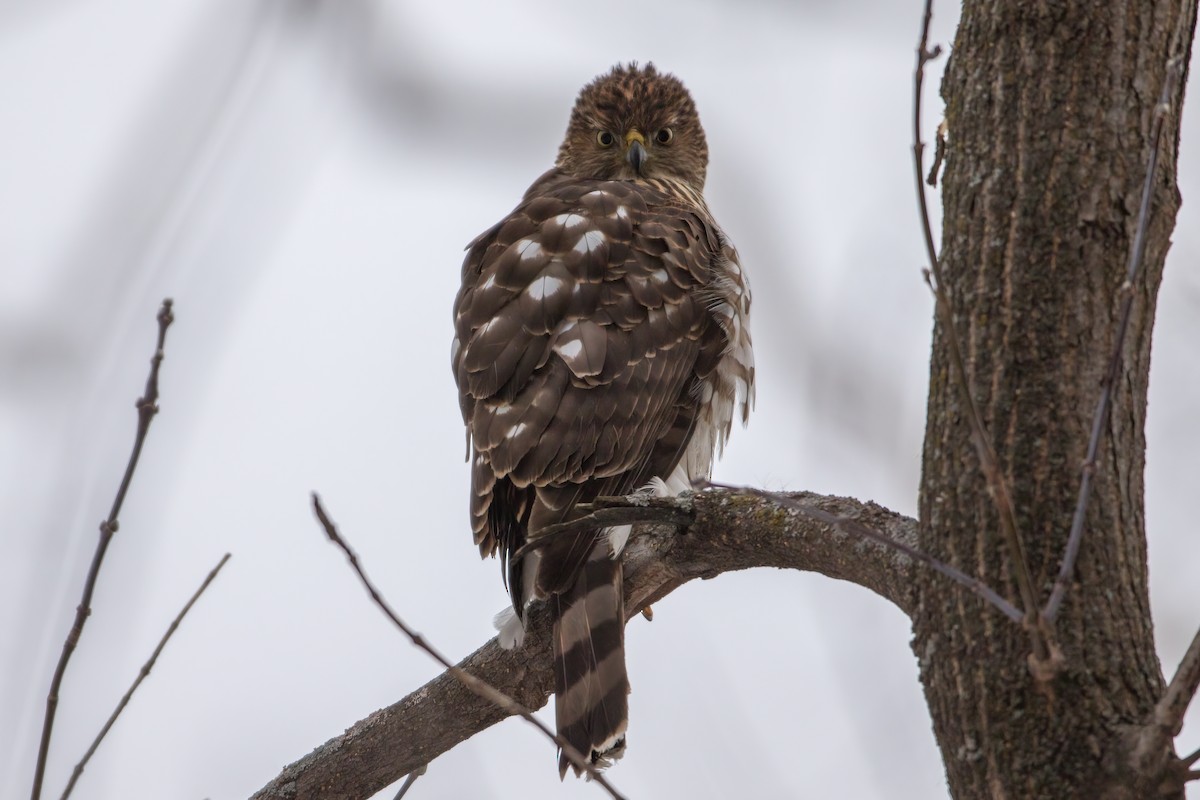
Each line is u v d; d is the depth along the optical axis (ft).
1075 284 17.80
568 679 27.58
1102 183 17.85
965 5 19.16
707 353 33.55
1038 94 18.13
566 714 27.37
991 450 17.04
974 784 17.43
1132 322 17.89
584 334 31.17
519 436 29.94
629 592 28.66
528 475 29.71
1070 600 17.13
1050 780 16.83
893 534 21.31
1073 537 16.03
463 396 32.42
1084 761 16.72
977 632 17.52
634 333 31.86
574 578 28.37
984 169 18.34
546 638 28.55
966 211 18.47
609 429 30.60
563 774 27.12
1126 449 17.80
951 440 18.21
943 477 18.22
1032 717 17.03
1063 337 17.75
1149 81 18.10
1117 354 16.33
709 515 25.14
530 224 34.19
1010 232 18.06
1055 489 17.47
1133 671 17.07
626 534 28.68
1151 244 18.02
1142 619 17.46
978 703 17.43
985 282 18.13
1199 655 16.22
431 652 19.52
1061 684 16.92
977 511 17.78
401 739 28.53
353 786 28.73
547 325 31.40
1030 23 18.22
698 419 33.65
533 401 30.32
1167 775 16.25
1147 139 18.02
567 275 32.07
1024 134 18.13
